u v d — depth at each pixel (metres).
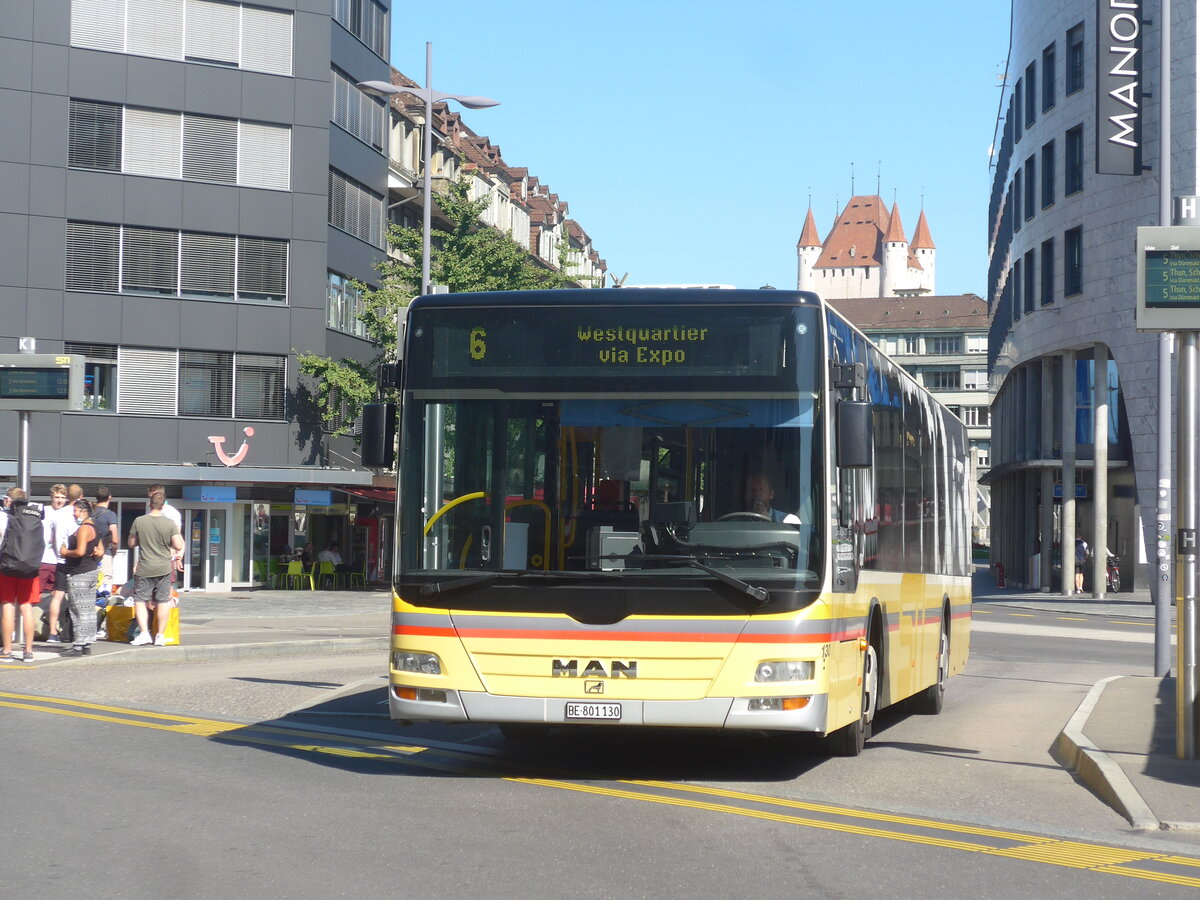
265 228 45.72
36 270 42.38
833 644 10.06
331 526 49.88
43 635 20.58
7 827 7.89
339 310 49.03
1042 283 54.56
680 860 7.40
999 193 75.50
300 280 46.22
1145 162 47.41
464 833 7.96
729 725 9.69
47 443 42.38
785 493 9.94
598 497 10.01
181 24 44.56
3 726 12.14
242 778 9.77
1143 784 9.91
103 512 18.86
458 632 9.97
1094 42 50.19
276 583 46.91
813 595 9.83
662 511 9.95
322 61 46.62
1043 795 10.10
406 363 10.40
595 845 7.72
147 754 10.77
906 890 6.88
